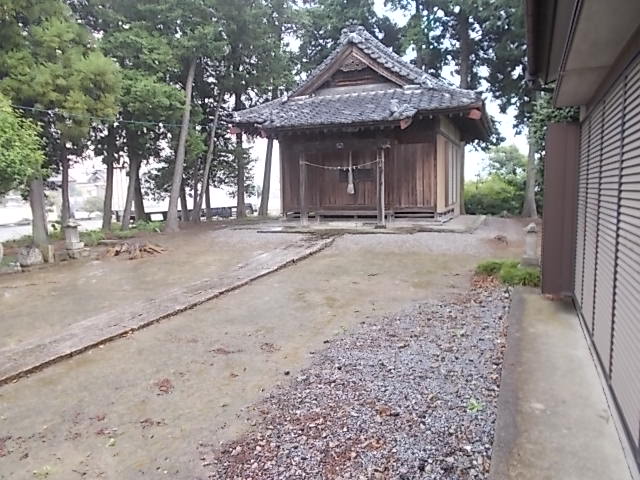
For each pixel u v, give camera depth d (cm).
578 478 191
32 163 812
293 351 385
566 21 290
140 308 520
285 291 591
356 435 252
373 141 1103
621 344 230
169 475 227
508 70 1681
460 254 795
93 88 1040
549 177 471
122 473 230
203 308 525
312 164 1231
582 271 396
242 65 1631
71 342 412
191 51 1338
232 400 302
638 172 214
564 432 227
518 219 1469
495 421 244
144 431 268
